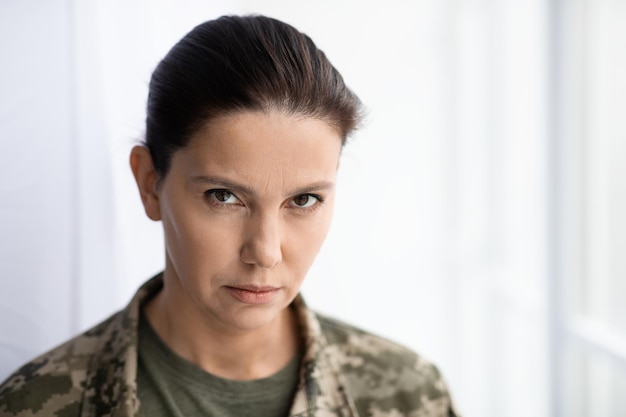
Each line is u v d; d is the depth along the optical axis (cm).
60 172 89
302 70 56
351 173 217
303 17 200
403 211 225
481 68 228
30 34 86
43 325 88
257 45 56
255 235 57
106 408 62
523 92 214
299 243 60
